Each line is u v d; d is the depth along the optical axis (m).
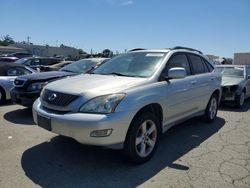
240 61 39.00
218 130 6.61
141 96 4.35
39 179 3.87
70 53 77.38
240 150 5.27
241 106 10.09
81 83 4.54
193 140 5.80
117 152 4.88
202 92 6.38
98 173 4.11
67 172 4.11
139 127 4.32
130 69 5.30
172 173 4.18
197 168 4.39
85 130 3.89
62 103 4.23
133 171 4.21
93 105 3.99
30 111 7.95
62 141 5.37
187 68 6.04
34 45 73.19
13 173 4.02
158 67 5.12
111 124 3.91
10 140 5.39
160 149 5.21
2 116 7.31
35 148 5.00
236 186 3.85
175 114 5.39
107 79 4.72
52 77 7.46
